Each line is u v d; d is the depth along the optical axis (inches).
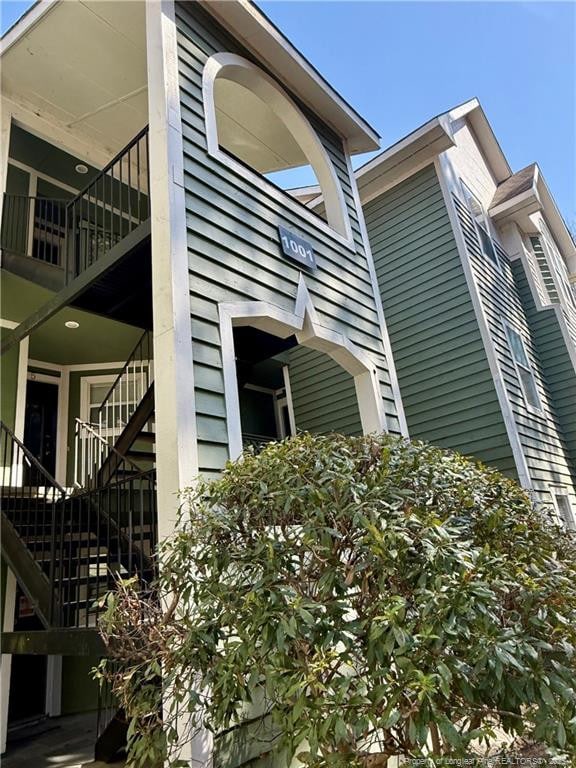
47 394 242.4
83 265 183.6
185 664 69.3
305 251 163.9
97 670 83.5
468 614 56.7
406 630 55.9
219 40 158.1
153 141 126.0
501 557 66.7
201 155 133.3
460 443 252.2
